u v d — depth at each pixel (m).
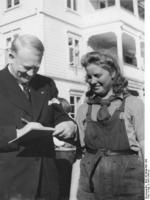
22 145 1.85
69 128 1.79
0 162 1.86
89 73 1.66
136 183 1.60
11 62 1.88
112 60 1.63
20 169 1.87
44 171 1.90
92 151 1.66
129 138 1.57
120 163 1.59
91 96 1.68
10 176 1.87
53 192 1.91
